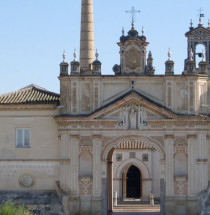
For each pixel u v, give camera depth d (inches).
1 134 3070.9
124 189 4094.5
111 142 3024.1
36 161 3051.2
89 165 3029.0
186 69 3036.4
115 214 3240.7
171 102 3031.5
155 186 4072.3
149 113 3029.0
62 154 3024.1
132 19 3112.7
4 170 3058.6
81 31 3654.0
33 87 3208.7
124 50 3078.2
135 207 3619.6
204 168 3016.7
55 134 3053.6
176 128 3021.7
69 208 3004.4
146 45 3085.6
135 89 3046.3
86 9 3651.6
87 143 3024.1
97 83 3038.9
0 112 3078.2
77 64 3048.7
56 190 3031.5
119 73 3078.2
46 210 2982.3
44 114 3065.9
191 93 3029.0
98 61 3048.7
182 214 3009.4
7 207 2484.0
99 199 3009.4
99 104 3036.4
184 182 3019.2
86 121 3019.2
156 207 3619.6
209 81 3093.0
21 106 3065.9
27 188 3048.7
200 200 2997.0
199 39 3535.9
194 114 3019.2
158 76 3034.0
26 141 3070.9
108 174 3280.0
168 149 3021.7
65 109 3041.3
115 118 3024.1
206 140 3026.6
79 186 3016.7
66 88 3043.8
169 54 3041.3
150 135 3026.6
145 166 4074.8
